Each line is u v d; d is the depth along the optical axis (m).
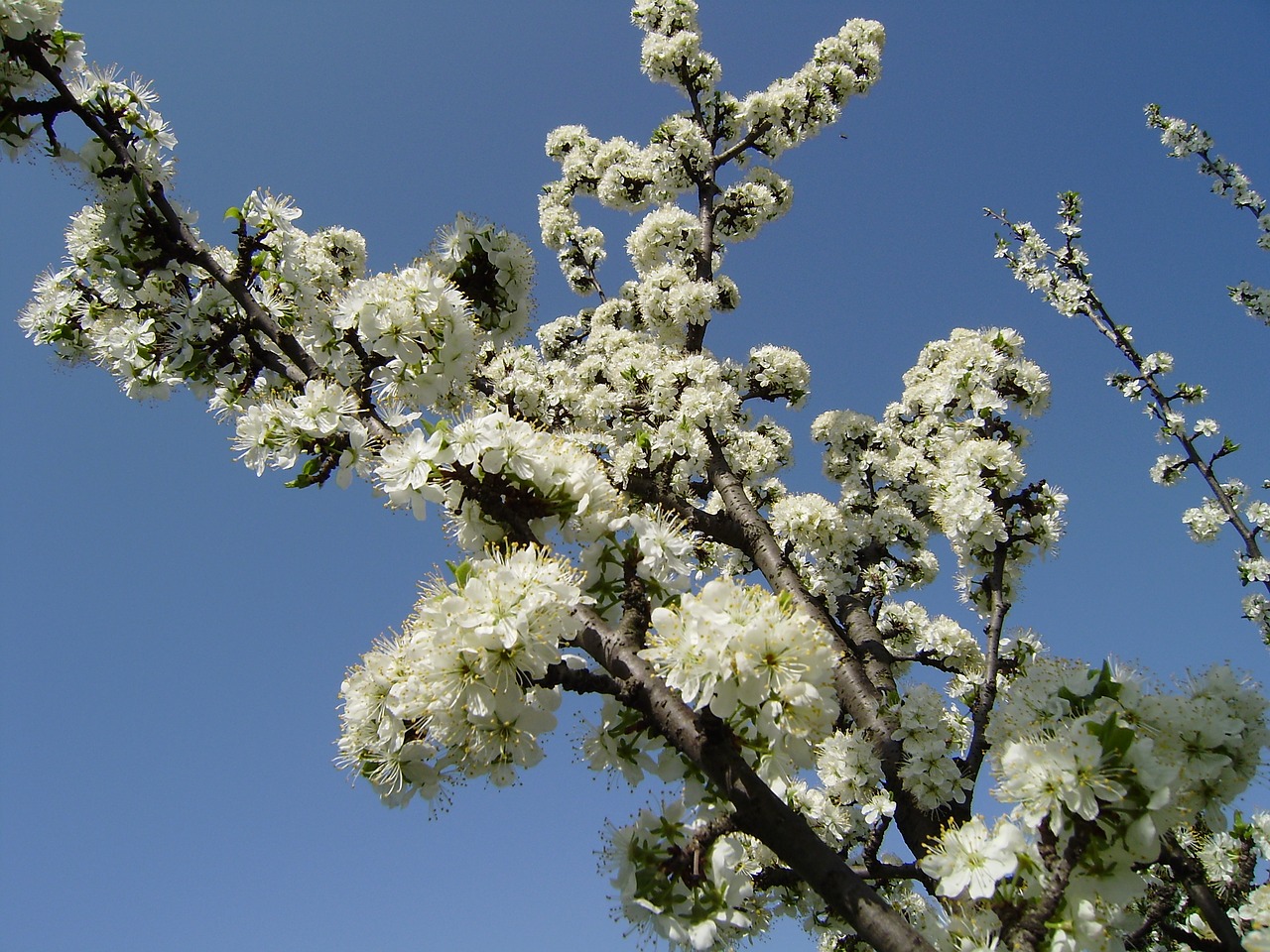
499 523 4.24
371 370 5.22
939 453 8.59
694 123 12.59
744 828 3.31
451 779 4.06
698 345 11.03
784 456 11.62
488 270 6.27
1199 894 4.13
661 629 3.38
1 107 5.55
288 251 5.94
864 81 13.27
